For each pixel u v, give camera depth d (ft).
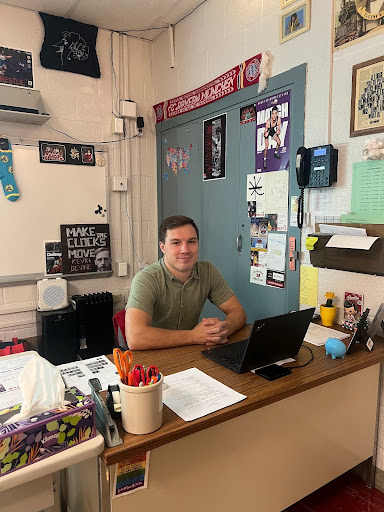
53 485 3.37
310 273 6.72
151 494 3.46
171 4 8.93
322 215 6.44
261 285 7.86
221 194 8.83
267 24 7.25
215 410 3.47
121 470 3.22
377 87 5.49
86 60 9.92
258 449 4.26
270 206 7.50
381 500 5.60
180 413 3.43
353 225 5.83
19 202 9.33
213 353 4.83
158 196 11.27
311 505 5.48
